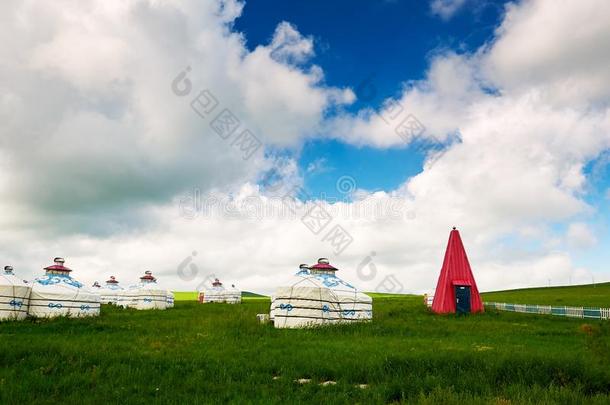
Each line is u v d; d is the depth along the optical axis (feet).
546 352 46.16
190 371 41.01
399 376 37.65
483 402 30.22
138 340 58.85
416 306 127.44
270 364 42.96
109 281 176.86
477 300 108.58
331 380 39.81
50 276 95.45
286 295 81.51
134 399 31.89
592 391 34.63
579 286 329.11
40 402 30.96
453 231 113.39
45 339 56.80
